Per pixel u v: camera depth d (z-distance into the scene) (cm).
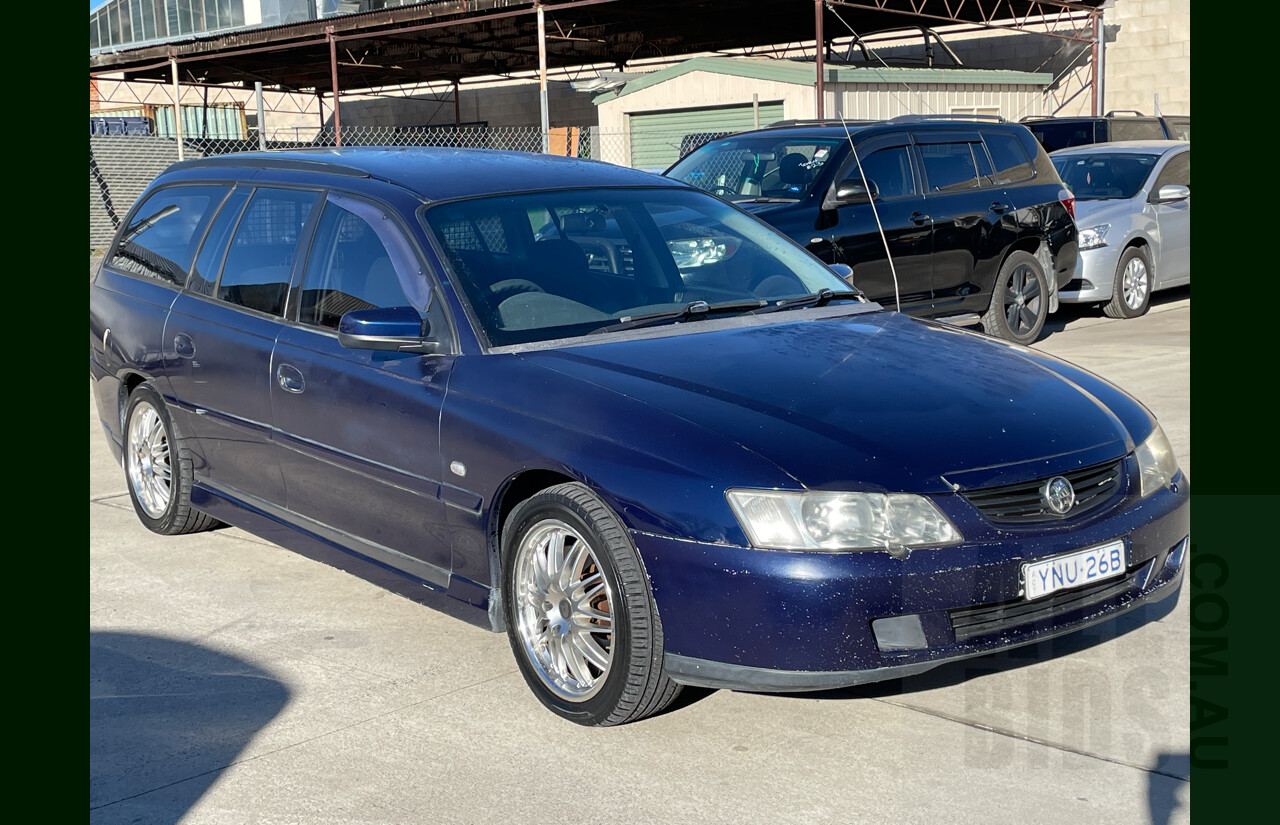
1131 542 353
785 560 320
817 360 391
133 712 374
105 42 3547
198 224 536
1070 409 374
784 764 331
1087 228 1138
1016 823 298
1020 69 2617
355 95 3866
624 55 3130
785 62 2142
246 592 484
